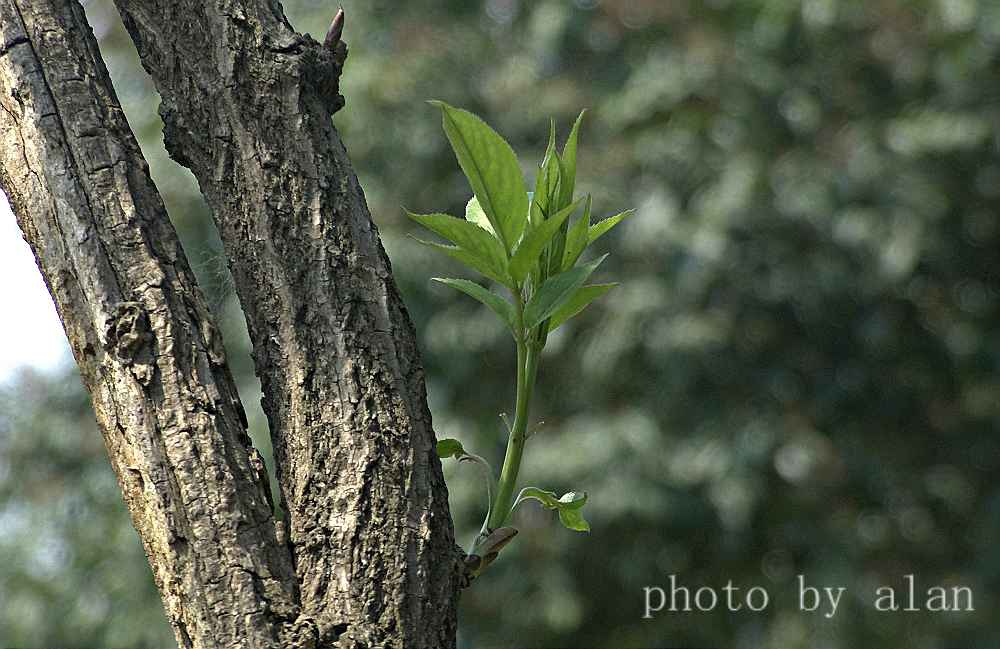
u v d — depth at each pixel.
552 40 6.82
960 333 6.68
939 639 6.56
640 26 6.93
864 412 6.81
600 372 6.22
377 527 1.13
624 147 6.72
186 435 1.13
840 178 6.35
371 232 1.22
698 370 6.23
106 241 1.18
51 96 1.21
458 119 1.11
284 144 1.21
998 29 6.19
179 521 1.12
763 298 6.30
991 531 6.53
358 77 6.73
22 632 7.47
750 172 6.29
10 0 1.23
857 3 6.48
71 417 7.98
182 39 1.24
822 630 6.56
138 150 1.22
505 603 6.51
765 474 6.45
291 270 1.19
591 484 6.19
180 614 1.11
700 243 6.12
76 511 7.77
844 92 6.74
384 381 1.17
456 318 6.48
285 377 1.18
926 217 6.26
